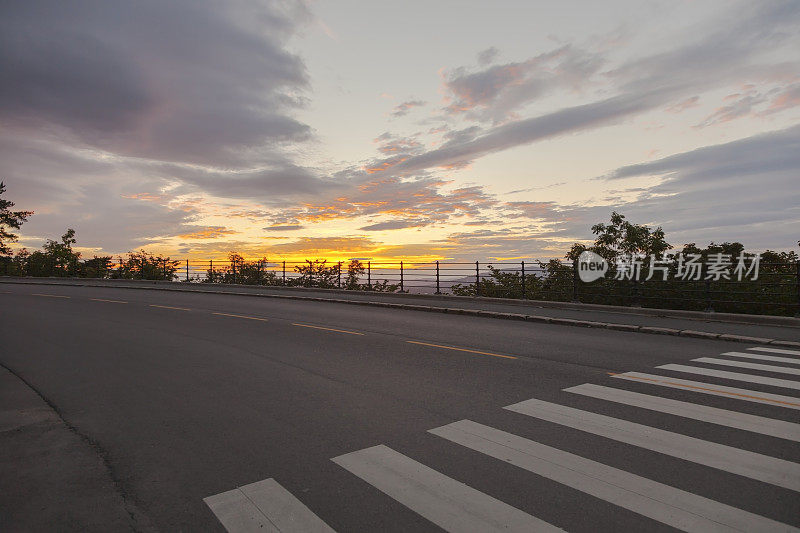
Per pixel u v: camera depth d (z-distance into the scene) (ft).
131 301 66.54
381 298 69.77
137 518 11.46
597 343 34.17
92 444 16.16
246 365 27.53
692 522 10.71
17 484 13.35
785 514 11.01
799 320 40.16
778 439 15.61
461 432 16.56
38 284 105.91
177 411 19.47
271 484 12.99
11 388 23.11
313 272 105.91
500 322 46.09
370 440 15.97
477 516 11.12
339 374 25.22
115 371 26.32
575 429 16.69
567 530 10.47
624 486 12.45
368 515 11.28
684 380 23.45
